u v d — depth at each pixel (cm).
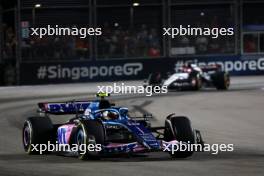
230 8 14488
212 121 6612
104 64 13825
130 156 4334
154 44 14388
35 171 3762
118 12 14312
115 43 14312
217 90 10688
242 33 14500
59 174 3622
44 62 13625
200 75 10544
